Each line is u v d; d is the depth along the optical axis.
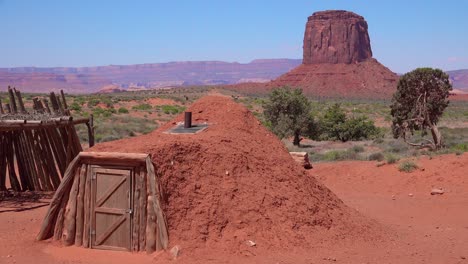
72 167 9.50
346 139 42.44
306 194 10.54
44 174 15.31
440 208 14.48
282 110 38.09
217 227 9.04
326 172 20.78
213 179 9.69
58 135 15.12
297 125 36.91
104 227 9.30
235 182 9.77
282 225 9.45
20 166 15.39
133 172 9.20
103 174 9.35
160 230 8.80
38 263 8.58
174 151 9.66
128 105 78.69
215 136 10.88
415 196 16.47
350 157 25.56
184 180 9.46
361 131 42.44
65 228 9.54
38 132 14.98
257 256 8.65
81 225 9.44
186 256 8.48
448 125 60.34
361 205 15.30
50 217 9.71
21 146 15.31
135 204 9.11
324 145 38.16
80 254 9.02
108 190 9.28
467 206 14.41
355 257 8.95
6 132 15.13
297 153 21.44
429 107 27.47
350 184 18.95
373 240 10.25
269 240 9.09
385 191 17.56
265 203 9.65
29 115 14.87
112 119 52.06
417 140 34.62
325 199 11.14
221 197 9.42
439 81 27.58
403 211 14.34
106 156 9.23
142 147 9.55
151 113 65.88
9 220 11.88
